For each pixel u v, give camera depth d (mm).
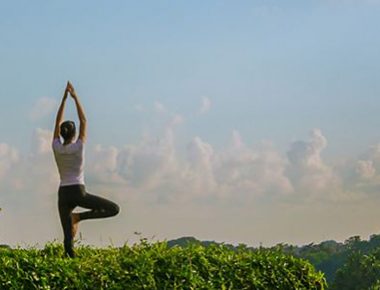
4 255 13422
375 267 68500
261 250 15195
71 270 13219
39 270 12961
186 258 14062
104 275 13336
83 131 14297
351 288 68500
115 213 14336
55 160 14203
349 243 74250
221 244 15000
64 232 14227
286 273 14852
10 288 12641
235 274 14305
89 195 14195
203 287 13867
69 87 14422
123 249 14750
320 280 15195
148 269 13656
